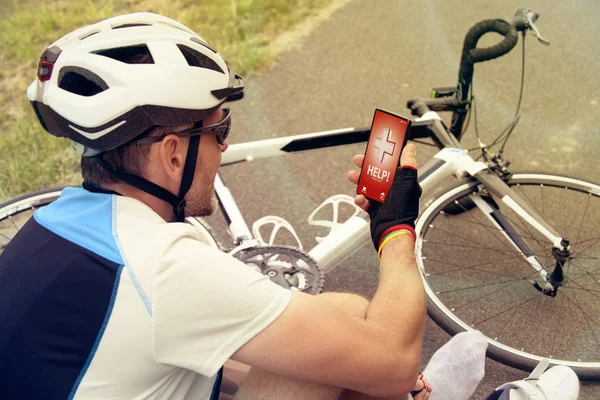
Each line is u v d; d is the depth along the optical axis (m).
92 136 1.26
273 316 1.22
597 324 2.56
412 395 1.81
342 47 4.73
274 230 2.57
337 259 2.37
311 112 4.05
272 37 4.95
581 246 2.87
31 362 1.19
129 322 1.17
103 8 5.77
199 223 2.38
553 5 4.99
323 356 1.25
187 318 1.18
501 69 4.28
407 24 4.95
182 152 1.34
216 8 5.32
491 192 2.50
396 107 4.02
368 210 1.93
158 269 1.17
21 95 4.62
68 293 1.18
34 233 1.27
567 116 3.81
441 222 3.11
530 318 2.62
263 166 3.59
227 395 1.68
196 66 1.36
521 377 2.39
